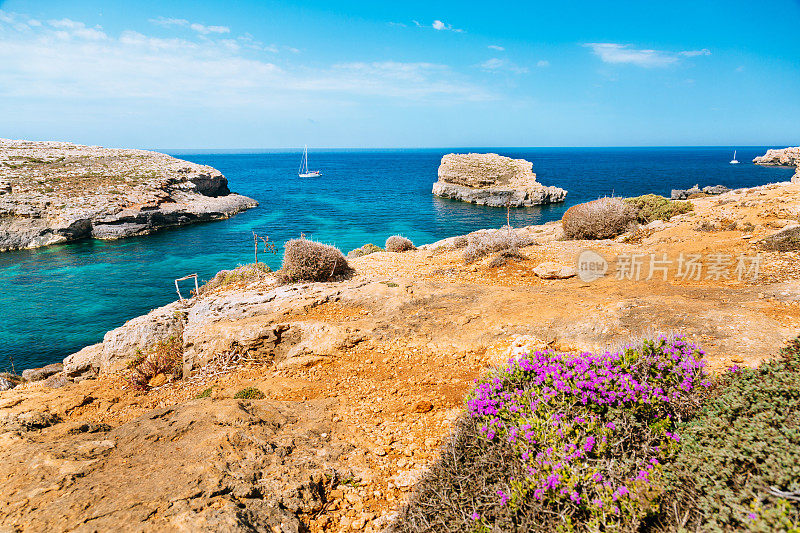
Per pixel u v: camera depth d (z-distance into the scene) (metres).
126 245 50.75
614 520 3.70
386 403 8.36
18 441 6.71
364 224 59.84
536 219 63.06
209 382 11.17
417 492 5.00
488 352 9.91
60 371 17.81
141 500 4.84
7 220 51.53
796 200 19.64
